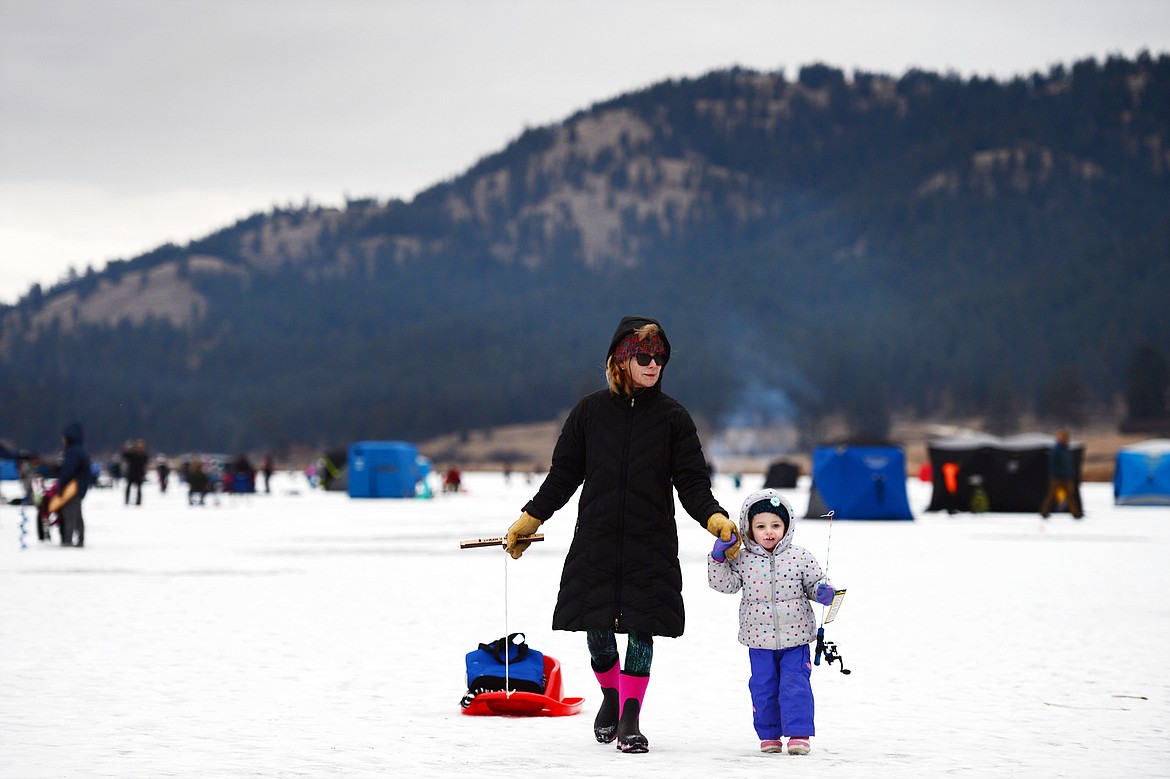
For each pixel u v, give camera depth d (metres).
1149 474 116.62
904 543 64.50
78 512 59.38
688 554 54.56
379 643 27.98
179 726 18.59
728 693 22.27
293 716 19.50
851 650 27.39
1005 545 63.03
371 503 133.50
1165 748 17.23
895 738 17.98
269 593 38.62
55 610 33.88
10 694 21.33
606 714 17.42
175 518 93.44
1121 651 27.22
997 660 25.97
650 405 17.02
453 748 17.00
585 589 16.72
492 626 30.97
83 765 15.73
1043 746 17.36
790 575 16.86
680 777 15.10
